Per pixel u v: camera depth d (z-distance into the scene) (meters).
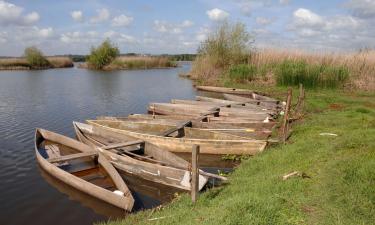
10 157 10.05
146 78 36.09
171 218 5.30
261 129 11.35
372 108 14.23
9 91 25.06
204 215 5.08
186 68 55.78
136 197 7.34
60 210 6.88
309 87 20.47
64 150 10.50
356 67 20.95
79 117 16.09
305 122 11.88
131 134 10.88
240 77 25.36
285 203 5.17
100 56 53.25
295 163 7.22
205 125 11.85
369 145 7.32
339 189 5.32
